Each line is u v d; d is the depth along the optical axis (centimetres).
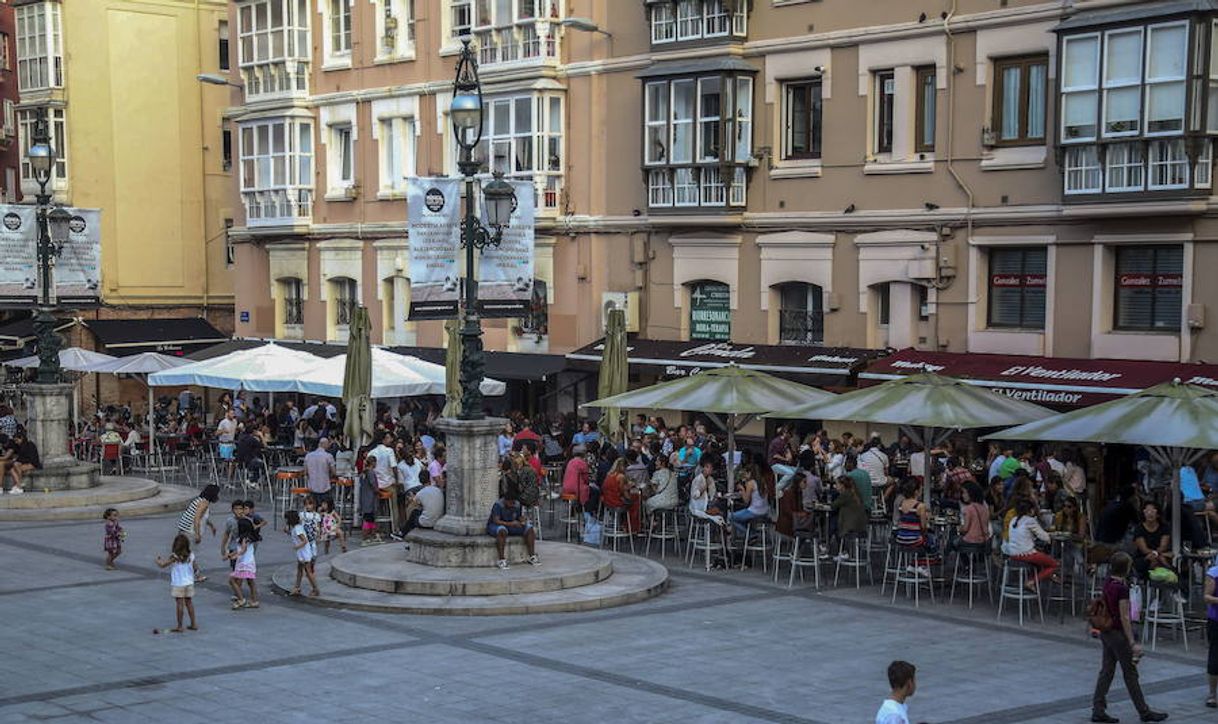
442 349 4194
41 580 2383
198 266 5591
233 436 3684
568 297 3903
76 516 3094
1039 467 2628
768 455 3028
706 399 2534
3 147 5859
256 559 2594
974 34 3034
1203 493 2470
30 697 1655
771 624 2036
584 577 2227
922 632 1989
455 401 3025
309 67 4628
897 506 2280
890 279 3198
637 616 2089
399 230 4344
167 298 5519
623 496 2616
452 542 2261
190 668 1789
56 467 3231
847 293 3284
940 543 2322
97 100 5341
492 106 3991
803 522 2328
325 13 4569
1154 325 2820
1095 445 2819
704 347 3512
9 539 2812
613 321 3053
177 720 1562
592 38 3806
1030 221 2959
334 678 1736
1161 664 1820
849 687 1692
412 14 4331
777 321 3456
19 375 5581
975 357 3009
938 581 2242
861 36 3219
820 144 3362
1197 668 1803
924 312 3167
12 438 3509
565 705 1616
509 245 2336
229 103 5641
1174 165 2694
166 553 2652
